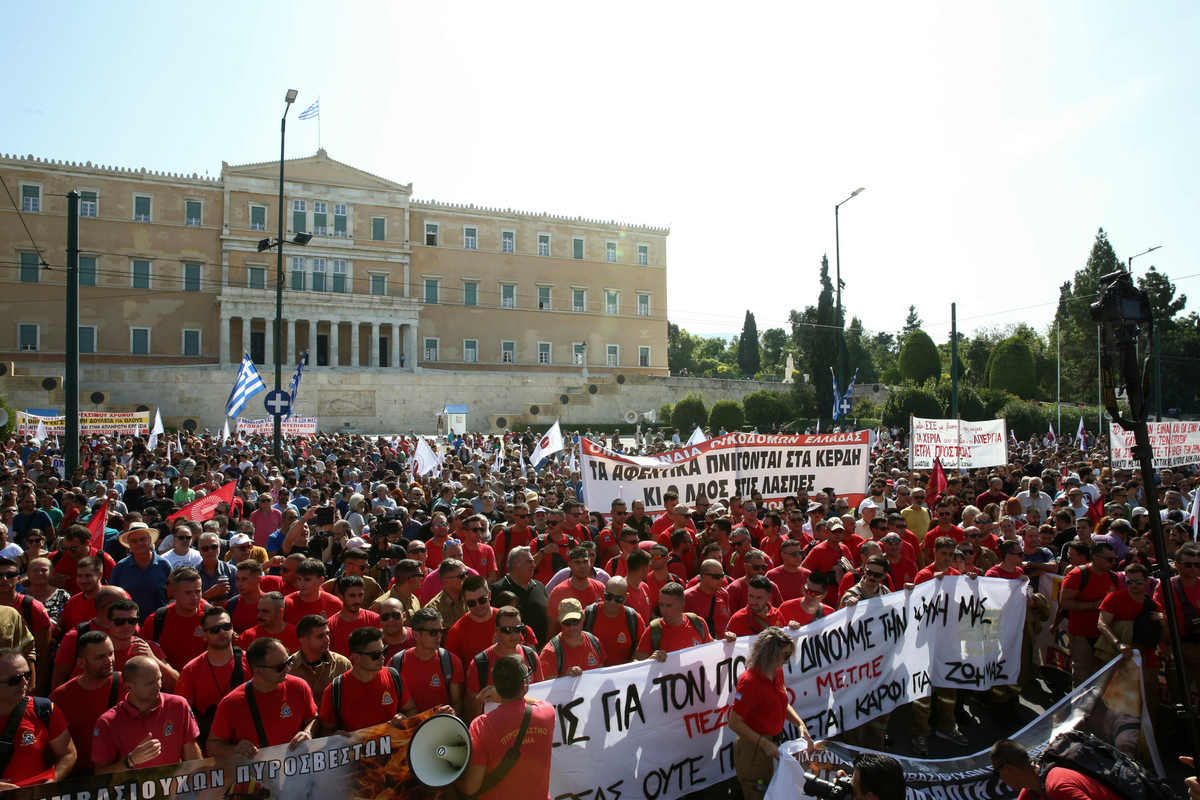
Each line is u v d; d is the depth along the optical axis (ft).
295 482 57.21
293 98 84.89
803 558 31.83
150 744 15.80
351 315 210.38
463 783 16.11
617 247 254.68
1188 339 218.79
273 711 16.81
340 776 15.80
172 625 21.91
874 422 179.73
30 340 186.70
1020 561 29.73
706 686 22.06
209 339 202.59
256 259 207.31
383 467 80.43
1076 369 230.89
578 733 19.74
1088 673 27.84
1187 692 18.37
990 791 20.70
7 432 89.71
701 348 419.54
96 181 193.67
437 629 19.45
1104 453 83.10
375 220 222.28
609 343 251.60
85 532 27.09
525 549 26.22
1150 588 28.48
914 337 239.71
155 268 198.39
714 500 41.96
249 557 28.22
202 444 98.84
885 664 26.09
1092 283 230.89
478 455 106.93
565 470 72.43
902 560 30.40
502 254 238.68
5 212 184.85
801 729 20.53
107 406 169.58
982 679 28.07
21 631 21.22
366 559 25.90
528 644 23.00
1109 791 15.16
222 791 14.97
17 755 15.58
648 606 25.81
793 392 193.67
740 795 22.76
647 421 212.84
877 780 14.03
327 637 19.62
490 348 235.81
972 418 160.15
